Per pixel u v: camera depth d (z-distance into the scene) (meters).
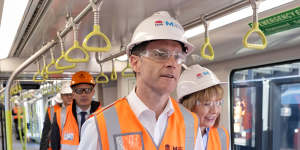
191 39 2.89
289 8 1.82
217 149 1.92
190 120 1.28
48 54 4.00
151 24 1.06
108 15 2.17
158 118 1.14
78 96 2.88
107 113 1.11
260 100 3.53
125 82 6.20
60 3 1.83
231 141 3.73
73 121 2.92
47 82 6.73
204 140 1.89
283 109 3.41
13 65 4.18
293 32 2.21
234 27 2.36
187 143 1.21
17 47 3.41
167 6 2.00
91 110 3.01
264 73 3.47
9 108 2.78
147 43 1.03
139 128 1.10
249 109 3.69
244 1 1.28
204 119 1.79
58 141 2.95
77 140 2.88
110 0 1.82
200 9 2.09
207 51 3.17
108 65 5.02
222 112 3.84
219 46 2.91
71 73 4.89
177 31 1.06
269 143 3.55
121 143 1.07
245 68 3.52
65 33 1.86
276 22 2.04
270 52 3.09
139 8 2.01
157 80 1.01
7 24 2.30
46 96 9.66
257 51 3.04
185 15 2.25
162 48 1.01
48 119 3.26
